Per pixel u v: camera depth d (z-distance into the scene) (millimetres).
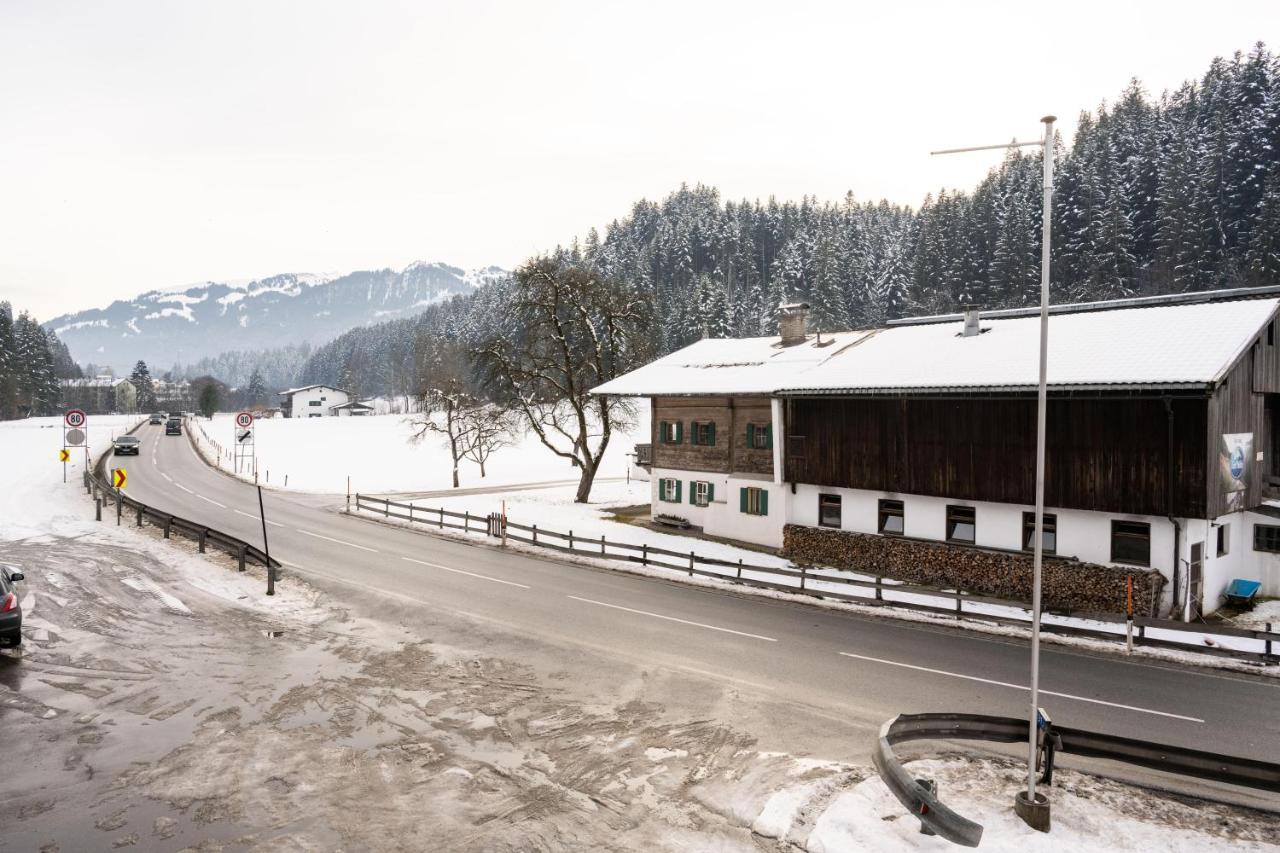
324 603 21875
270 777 11359
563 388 45438
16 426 112688
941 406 24969
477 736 12953
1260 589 23125
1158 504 20484
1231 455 21219
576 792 11031
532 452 81125
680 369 36812
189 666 16203
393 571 26516
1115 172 97938
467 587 24234
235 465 62000
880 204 197500
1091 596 21156
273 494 49188
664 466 36188
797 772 11594
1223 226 87188
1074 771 11750
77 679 15258
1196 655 17281
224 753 12125
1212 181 88188
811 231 166750
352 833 9836
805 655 17453
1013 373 22562
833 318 117562
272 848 9461
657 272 159875
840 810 10312
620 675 16031
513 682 15578
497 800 10773
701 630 19516
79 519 34469
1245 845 9500
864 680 15766
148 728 13047
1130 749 10484
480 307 175875
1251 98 97062
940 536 25172
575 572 27047
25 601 20594
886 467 26344
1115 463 21250
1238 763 9906
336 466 70875
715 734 13078
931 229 122312
